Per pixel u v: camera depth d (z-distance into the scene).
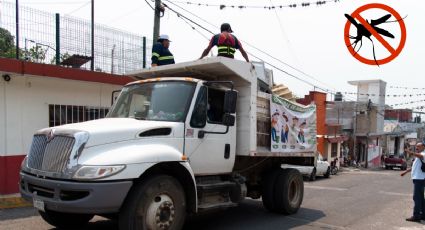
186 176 6.02
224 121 6.63
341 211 9.58
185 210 5.93
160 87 6.71
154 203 5.48
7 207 8.72
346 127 38.00
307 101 28.92
